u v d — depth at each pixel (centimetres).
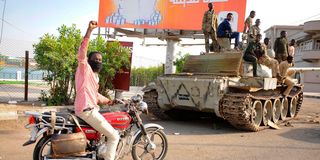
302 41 4638
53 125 448
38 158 454
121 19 1812
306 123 1146
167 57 1884
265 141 801
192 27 1677
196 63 1145
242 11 1566
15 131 795
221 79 930
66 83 1186
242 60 1034
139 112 523
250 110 928
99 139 484
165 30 1805
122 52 1270
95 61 480
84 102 454
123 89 1320
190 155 636
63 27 1188
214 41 1214
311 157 652
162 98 1070
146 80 1873
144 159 570
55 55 1113
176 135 850
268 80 1005
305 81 4278
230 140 802
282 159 631
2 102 1179
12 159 571
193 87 980
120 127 497
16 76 1834
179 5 1700
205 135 864
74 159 459
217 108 935
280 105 1149
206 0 1641
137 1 1783
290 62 1193
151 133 550
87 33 454
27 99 1233
